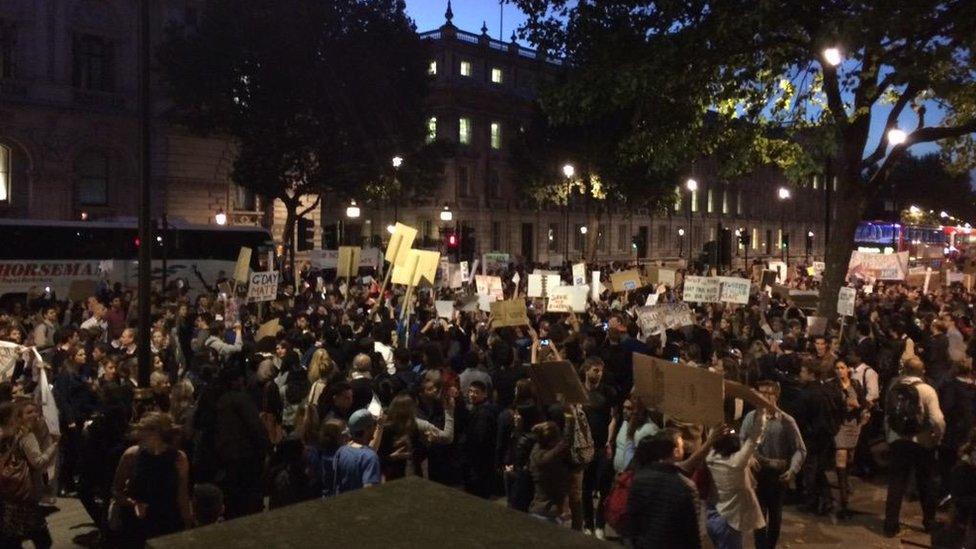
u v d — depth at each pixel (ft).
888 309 58.65
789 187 329.72
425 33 202.69
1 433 22.31
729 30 48.06
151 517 20.08
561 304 52.29
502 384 32.45
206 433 23.80
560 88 55.42
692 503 17.56
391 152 126.93
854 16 41.22
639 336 45.96
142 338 28.40
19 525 22.12
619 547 5.40
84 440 26.68
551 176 163.53
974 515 26.23
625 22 53.83
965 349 42.11
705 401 21.62
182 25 123.13
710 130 56.59
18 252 94.43
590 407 27.89
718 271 97.35
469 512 5.78
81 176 135.54
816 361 31.50
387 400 29.37
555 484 23.75
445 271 76.28
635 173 143.43
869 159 50.52
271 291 54.54
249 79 117.80
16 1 126.31
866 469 38.19
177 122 137.90
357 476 21.26
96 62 137.18
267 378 29.19
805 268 122.42
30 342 47.19
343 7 119.44
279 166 120.47
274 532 5.35
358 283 87.86
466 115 203.92
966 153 60.64
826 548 28.07
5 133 124.57
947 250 228.84
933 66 44.37
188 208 146.82
